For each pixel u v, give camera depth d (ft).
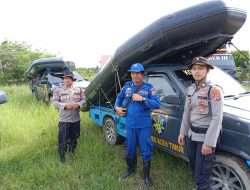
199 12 12.57
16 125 21.86
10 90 50.60
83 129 22.03
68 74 16.25
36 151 17.35
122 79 17.38
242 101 12.71
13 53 72.28
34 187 13.44
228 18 12.48
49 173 14.46
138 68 12.89
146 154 13.33
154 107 12.81
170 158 15.52
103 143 19.22
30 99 39.63
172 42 13.67
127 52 15.39
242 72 42.70
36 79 40.96
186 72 14.30
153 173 14.46
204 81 10.41
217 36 13.15
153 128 14.80
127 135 13.61
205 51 15.33
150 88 13.14
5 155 17.02
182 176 13.73
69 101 16.21
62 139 16.24
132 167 14.12
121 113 13.60
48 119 24.40
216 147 10.68
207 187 10.45
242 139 10.40
